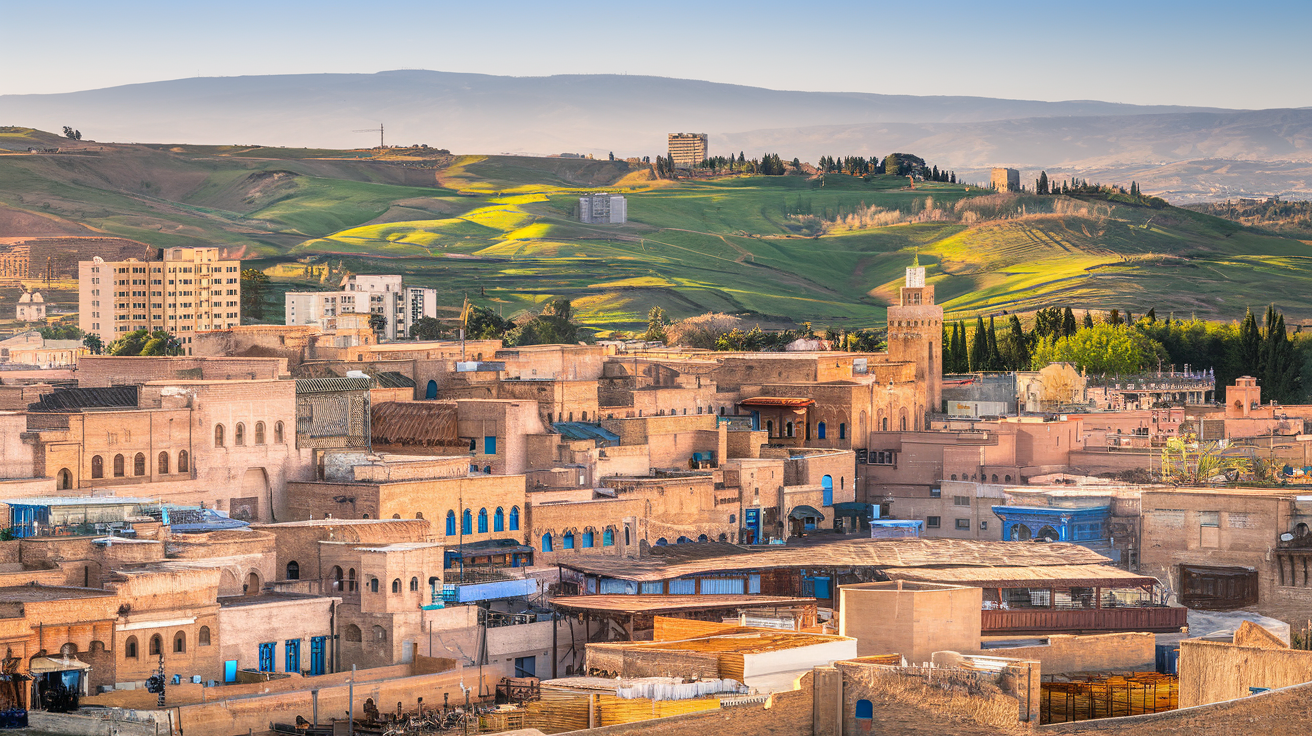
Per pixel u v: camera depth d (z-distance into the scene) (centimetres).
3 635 11094
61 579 12675
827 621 14775
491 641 14550
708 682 10562
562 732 9994
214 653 12644
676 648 11350
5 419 15362
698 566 16912
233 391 17012
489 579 15675
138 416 16150
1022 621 14825
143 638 12081
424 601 14275
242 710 11288
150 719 10650
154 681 11619
